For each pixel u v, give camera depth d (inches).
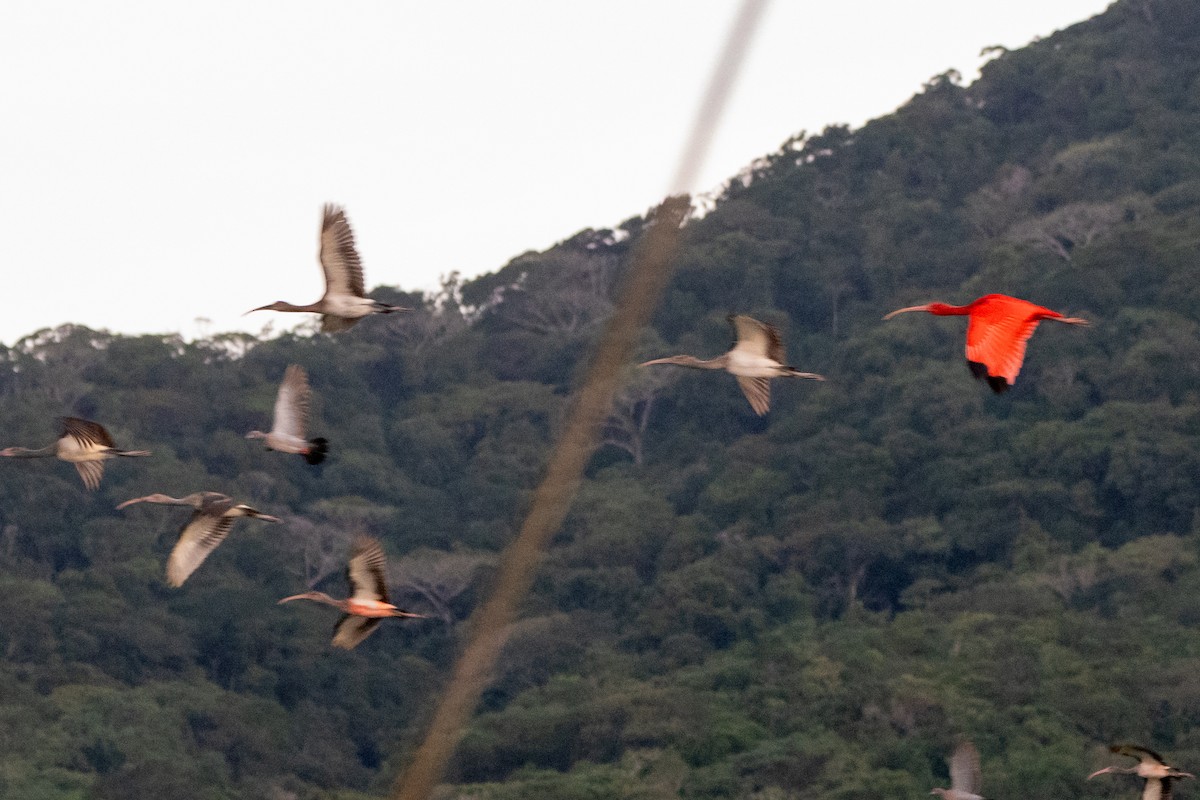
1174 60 3998.5
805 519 2640.3
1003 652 2036.2
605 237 4023.1
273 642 2479.1
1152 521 2500.0
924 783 1785.2
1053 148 3801.7
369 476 3097.9
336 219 560.4
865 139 4028.1
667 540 2733.8
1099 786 1718.8
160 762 2012.8
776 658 2206.0
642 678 2306.8
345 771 2240.4
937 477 2669.8
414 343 3703.3
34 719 2082.9
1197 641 2038.6
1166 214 3316.9
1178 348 2765.7
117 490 2832.2
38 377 3159.5
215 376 3299.7
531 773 1964.8
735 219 3718.0
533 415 3371.1
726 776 1863.9
